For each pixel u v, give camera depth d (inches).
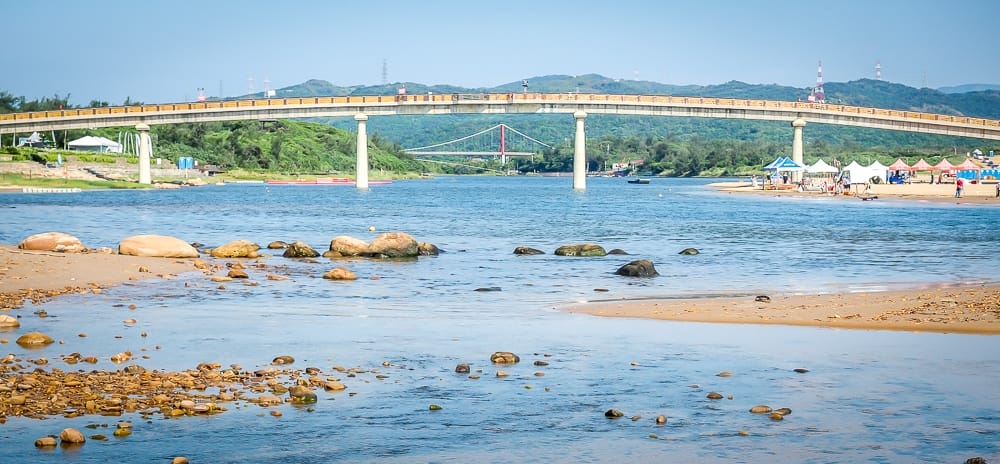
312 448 703.1
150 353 1015.6
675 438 727.7
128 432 728.3
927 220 3875.5
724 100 7450.8
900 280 1770.4
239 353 1022.4
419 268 1952.5
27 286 1496.1
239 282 1644.9
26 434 719.7
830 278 1806.1
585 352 1033.5
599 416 784.9
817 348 1043.9
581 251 2257.6
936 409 796.6
